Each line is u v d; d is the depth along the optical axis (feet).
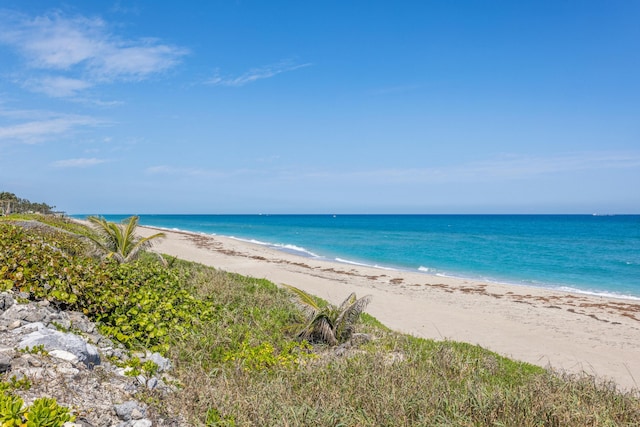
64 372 19.04
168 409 20.35
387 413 21.88
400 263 144.05
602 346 54.49
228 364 29.17
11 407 14.75
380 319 62.28
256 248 172.45
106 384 20.07
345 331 40.88
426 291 89.30
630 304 82.64
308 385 25.43
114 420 17.49
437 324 61.21
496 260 153.17
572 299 86.07
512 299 84.23
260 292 55.77
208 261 115.24
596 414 23.09
